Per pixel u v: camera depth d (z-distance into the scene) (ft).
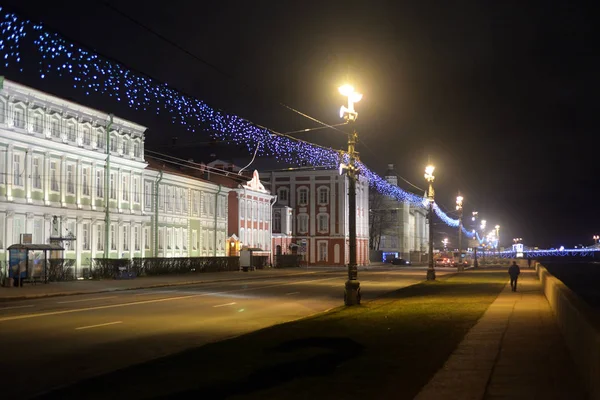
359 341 47.19
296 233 303.68
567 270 331.77
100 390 30.89
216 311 76.54
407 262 340.18
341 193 299.79
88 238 153.28
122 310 76.07
